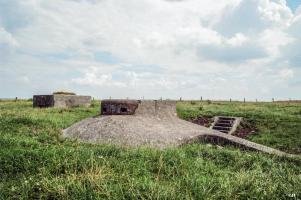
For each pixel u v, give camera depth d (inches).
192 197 227.0
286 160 412.2
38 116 649.0
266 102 1871.3
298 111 1095.0
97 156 311.9
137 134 472.1
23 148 352.2
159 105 600.1
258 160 370.0
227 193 241.0
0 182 265.9
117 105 555.8
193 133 523.2
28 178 265.4
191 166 309.0
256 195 246.1
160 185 242.1
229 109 1141.1
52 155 311.1
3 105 1225.4
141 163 300.7
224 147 490.6
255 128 848.3
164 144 458.0
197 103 1549.0
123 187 239.0
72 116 740.7
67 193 231.5
